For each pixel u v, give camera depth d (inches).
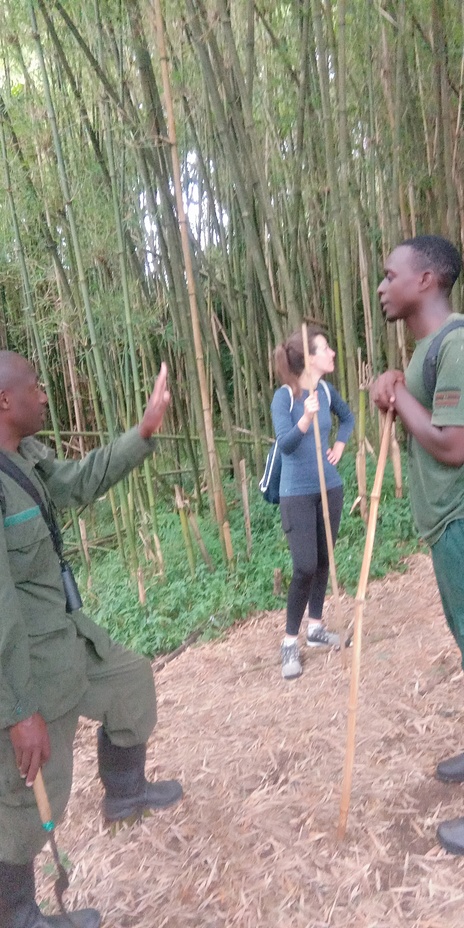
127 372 213.9
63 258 217.3
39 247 209.6
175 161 150.6
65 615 73.7
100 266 209.2
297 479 128.4
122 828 93.7
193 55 197.3
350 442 261.0
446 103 190.2
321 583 139.2
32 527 67.8
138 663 84.8
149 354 241.0
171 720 122.6
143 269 235.8
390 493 213.8
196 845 87.9
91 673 81.0
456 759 90.8
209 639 159.3
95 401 232.2
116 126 176.1
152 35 181.2
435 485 74.9
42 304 220.4
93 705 81.1
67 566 77.0
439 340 71.6
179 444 292.4
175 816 94.0
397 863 79.3
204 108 227.6
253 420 238.5
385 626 144.6
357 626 78.8
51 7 171.9
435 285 74.2
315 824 87.7
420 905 72.9
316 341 127.7
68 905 81.4
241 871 82.2
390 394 75.7
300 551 128.2
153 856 87.4
